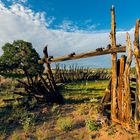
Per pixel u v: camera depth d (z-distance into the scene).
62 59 14.28
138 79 11.53
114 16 12.07
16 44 23.78
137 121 11.62
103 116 13.42
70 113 15.39
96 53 12.60
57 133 13.33
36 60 23.33
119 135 11.80
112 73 12.55
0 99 19.83
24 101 17.52
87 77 33.12
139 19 11.23
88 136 12.61
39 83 17.50
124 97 12.10
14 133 13.69
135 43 11.39
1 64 23.59
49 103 17.12
